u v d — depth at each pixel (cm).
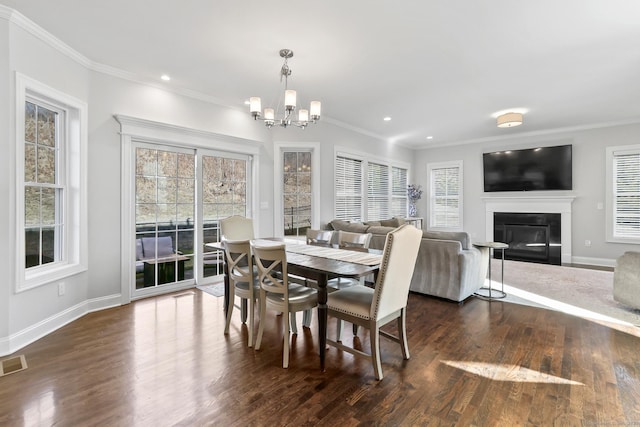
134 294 373
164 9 239
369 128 613
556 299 379
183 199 417
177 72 352
